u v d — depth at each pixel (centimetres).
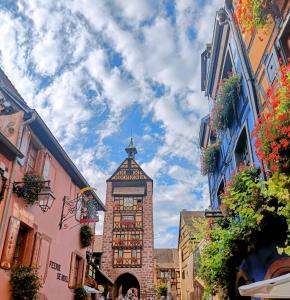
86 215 1284
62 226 1077
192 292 2069
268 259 679
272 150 461
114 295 3212
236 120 891
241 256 823
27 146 878
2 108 849
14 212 789
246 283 833
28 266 812
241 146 888
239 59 845
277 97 448
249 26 661
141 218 3478
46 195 845
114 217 3500
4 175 755
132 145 3934
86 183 1274
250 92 740
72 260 1161
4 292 738
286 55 580
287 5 557
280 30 585
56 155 1059
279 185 444
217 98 926
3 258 732
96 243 3656
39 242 898
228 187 730
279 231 621
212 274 953
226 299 962
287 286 432
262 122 490
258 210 585
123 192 3603
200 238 1418
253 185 586
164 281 4300
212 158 1202
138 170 3734
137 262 3288
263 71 684
